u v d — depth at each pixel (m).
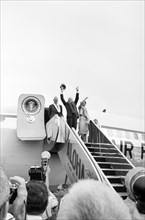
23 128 13.88
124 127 19.64
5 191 2.82
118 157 12.02
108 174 11.85
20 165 14.46
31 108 14.12
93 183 2.02
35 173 6.84
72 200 1.88
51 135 13.60
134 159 19.14
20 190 3.81
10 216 3.67
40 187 3.65
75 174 12.16
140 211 3.65
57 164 15.34
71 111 14.36
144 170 3.86
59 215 1.96
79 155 11.92
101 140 13.82
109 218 1.75
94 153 13.12
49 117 14.00
